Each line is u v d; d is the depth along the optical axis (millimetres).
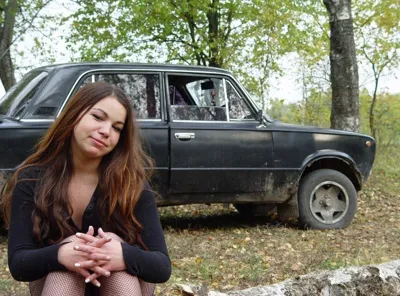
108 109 2451
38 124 5746
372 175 11492
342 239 6473
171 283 4148
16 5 11922
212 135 6527
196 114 6543
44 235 2459
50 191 2453
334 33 9977
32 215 2447
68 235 2471
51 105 5898
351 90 9891
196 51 14875
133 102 6324
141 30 14422
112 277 2361
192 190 6480
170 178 6363
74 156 2508
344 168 7285
